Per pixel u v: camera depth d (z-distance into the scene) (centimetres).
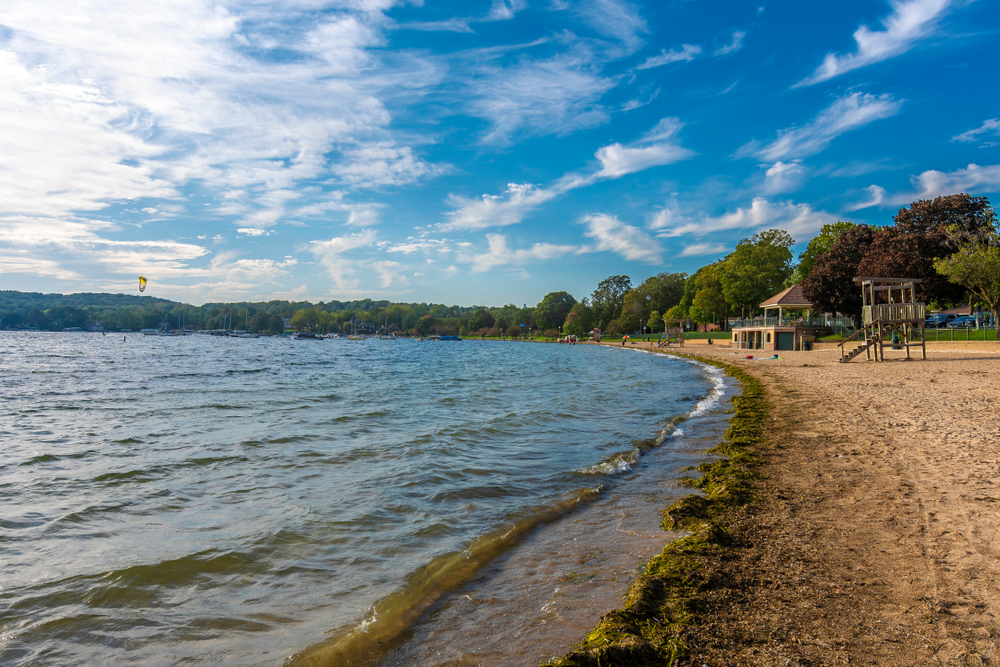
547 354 7694
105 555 566
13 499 769
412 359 6188
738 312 8756
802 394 1738
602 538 589
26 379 3131
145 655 393
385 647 394
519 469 927
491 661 369
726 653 339
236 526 653
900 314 3041
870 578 438
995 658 319
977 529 524
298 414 1662
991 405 1301
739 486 716
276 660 382
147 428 1405
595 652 337
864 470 775
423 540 604
